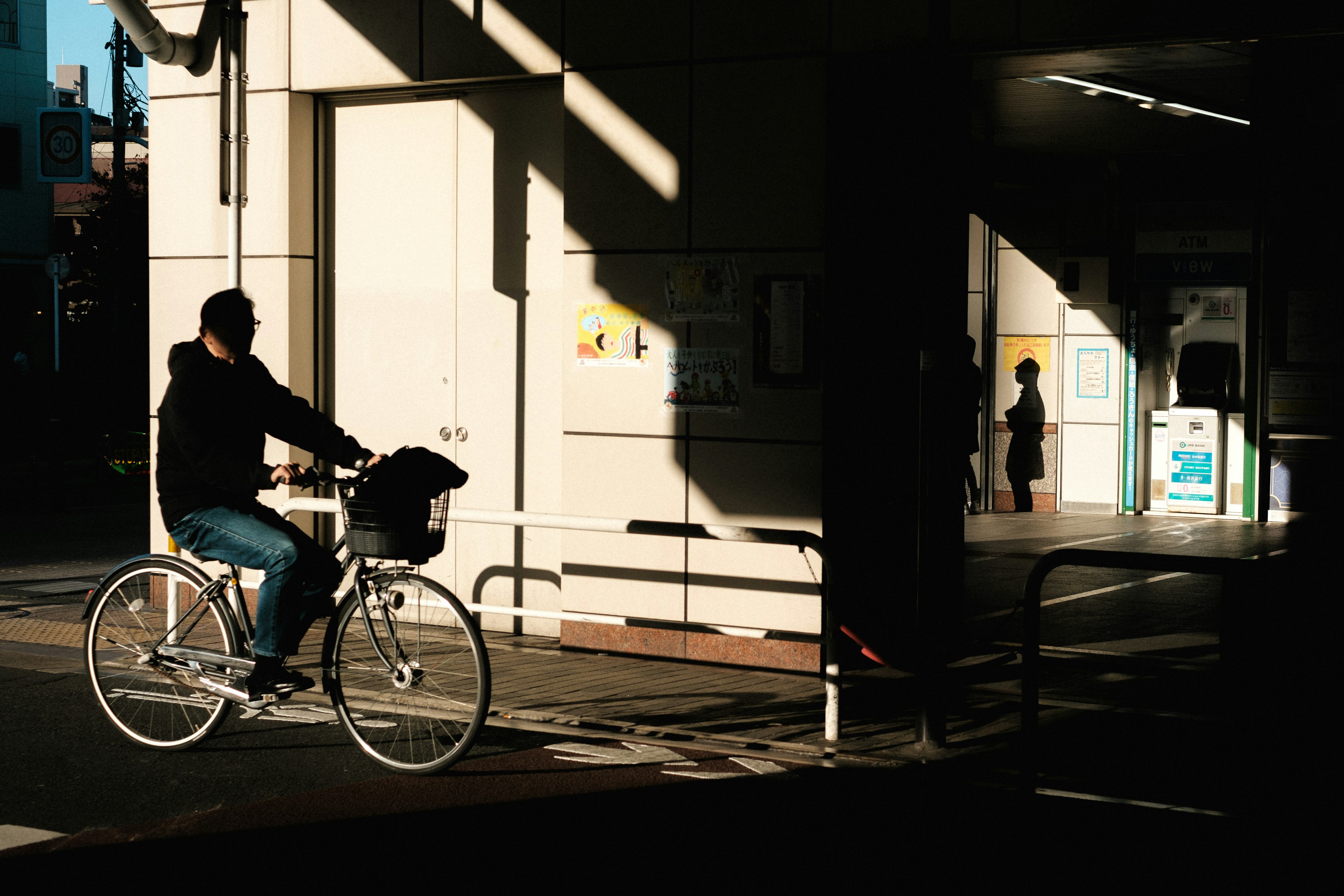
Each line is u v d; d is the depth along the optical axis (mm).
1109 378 15547
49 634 8562
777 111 7453
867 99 7488
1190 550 12422
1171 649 8305
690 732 6301
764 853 4688
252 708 5738
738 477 7676
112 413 23172
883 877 4469
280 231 9102
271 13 9023
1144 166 15164
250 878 4402
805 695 7070
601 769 5715
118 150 27359
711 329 7699
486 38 8344
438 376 9000
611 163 7938
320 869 4488
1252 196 14672
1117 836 4910
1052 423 15836
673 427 7840
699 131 7672
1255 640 6250
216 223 9359
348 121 9195
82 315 28516
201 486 5660
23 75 31688
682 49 7688
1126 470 15516
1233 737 6289
